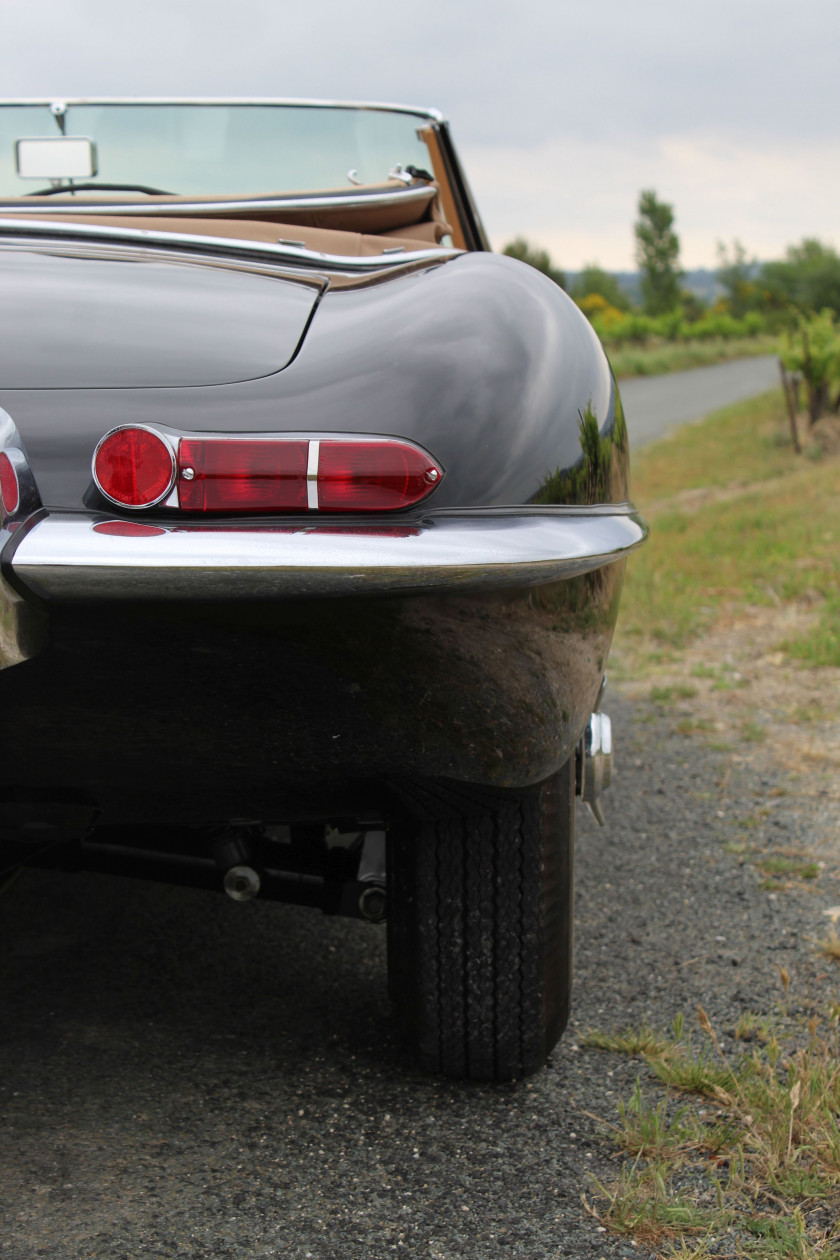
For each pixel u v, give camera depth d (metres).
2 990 2.12
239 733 1.43
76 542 1.24
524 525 1.35
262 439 1.28
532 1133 1.71
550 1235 1.48
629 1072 1.88
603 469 1.52
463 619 1.39
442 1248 1.46
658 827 3.11
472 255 1.75
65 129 2.65
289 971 2.24
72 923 2.43
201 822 1.63
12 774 1.48
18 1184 1.56
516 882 1.71
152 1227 1.48
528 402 1.42
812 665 4.77
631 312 96.25
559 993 1.81
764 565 6.80
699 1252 1.43
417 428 1.35
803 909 2.58
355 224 2.32
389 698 1.42
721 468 14.92
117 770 1.48
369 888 1.84
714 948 2.38
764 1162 1.61
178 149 2.69
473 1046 1.79
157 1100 1.77
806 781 3.48
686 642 5.25
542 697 1.54
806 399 17.38
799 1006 2.12
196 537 1.25
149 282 1.58
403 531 1.29
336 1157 1.64
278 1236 1.47
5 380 1.35
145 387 1.35
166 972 2.22
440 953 1.75
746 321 64.06
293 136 2.71
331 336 1.46
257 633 1.33
